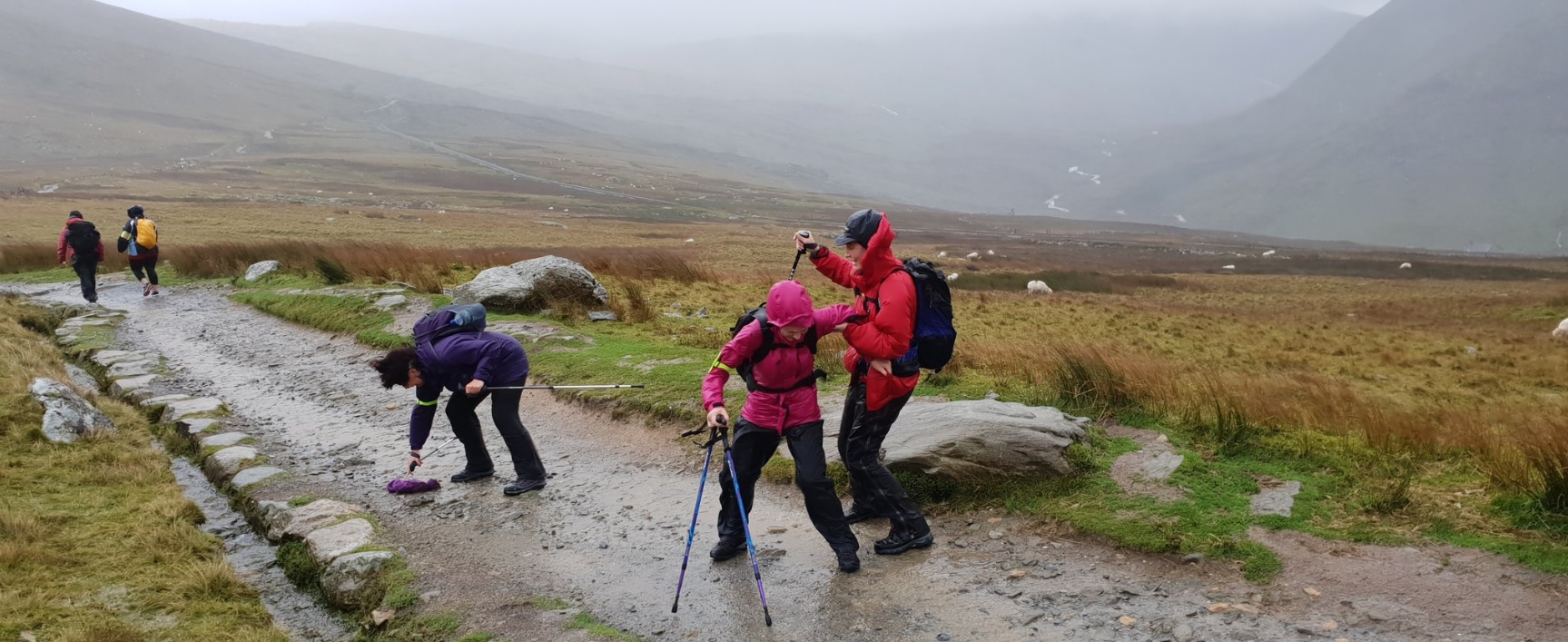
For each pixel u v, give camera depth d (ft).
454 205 382.63
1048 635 15.69
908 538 19.42
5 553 18.74
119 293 65.26
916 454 22.06
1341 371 58.44
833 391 30.37
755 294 66.90
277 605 19.13
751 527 21.75
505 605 17.99
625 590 18.58
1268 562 17.28
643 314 49.03
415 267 65.62
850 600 17.49
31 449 26.25
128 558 19.79
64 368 40.01
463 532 22.11
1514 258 483.51
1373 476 20.68
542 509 23.54
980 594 17.40
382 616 17.88
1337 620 15.35
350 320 49.70
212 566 19.58
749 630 16.60
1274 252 413.80
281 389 37.91
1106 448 23.26
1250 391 30.91
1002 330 68.33
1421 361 65.31
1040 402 27.32
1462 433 24.53
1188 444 23.35
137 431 30.48
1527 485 18.48
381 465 27.71
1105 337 68.33
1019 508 20.71
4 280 76.07
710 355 36.83
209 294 63.52
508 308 49.65
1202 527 18.63
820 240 230.48
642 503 23.61
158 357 43.34
